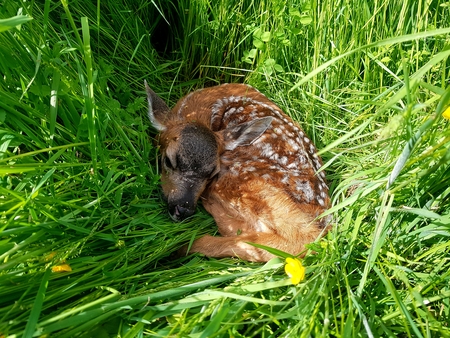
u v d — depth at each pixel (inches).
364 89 23.1
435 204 17.6
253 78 24.7
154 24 25.0
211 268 16.3
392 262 16.3
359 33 22.6
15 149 14.5
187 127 19.9
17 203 12.7
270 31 23.2
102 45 21.4
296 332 12.7
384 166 16.4
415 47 23.2
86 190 15.2
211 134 20.1
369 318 14.4
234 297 13.0
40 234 13.1
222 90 23.3
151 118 20.3
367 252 16.1
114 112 17.1
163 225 17.7
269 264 15.2
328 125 23.5
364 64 22.8
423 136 13.7
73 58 17.0
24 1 16.3
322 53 23.3
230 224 20.0
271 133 20.8
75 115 15.6
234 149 20.8
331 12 22.4
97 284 13.7
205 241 18.1
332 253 16.0
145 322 12.9
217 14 24.0
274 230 19.4
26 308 12.0
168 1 24.7
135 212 17.3
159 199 19.2
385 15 22.7
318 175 20.7
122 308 12.6
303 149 20.7
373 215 17.3
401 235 17.2
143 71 23.0
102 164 15.4
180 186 18.9
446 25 23.2
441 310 15.5
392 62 23.2
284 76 24.1
